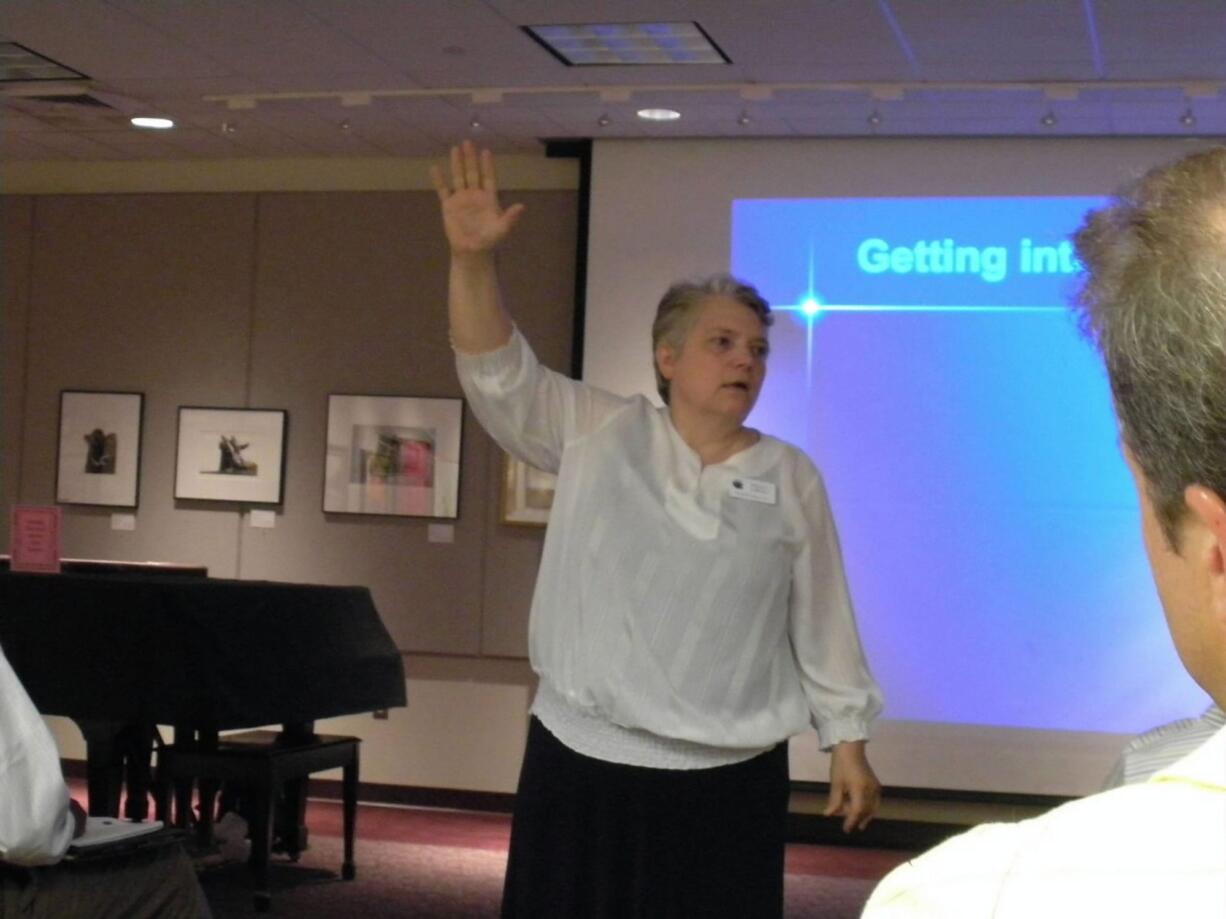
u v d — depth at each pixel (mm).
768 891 2373
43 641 5055
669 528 2332
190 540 8938
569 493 2396
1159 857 565
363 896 6023
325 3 6113
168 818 5652
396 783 8562
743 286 2473
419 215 8766
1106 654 7551
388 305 8766
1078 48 6332
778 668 2438
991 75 6781
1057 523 7625
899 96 6984
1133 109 7211
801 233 7957
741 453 2420
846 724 2430
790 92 7121
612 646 2299
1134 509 7559
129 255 9094
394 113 7816
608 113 7637
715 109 7488
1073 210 7715
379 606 8641
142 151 8875
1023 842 602
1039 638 7605
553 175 8539
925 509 7738
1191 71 6598
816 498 2445
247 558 8852
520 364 2422
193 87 7488
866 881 6836
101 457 9039
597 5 5977
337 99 7582
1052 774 7559
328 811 8188
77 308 9141
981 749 7613
